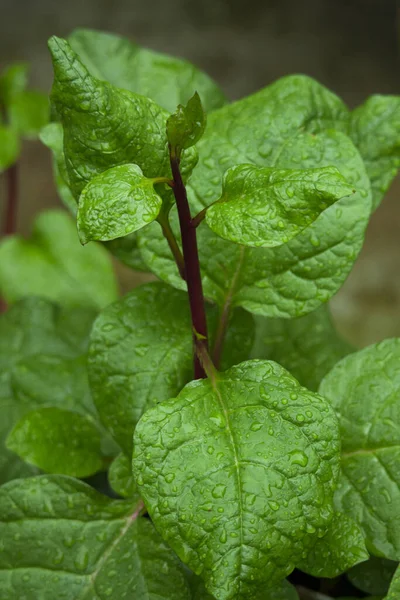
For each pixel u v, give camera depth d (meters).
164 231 0.75
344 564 0.75
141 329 0.81
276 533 0.70
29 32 2.84
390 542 0.77
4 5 2.87
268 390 0.73
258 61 2.75
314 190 0.67
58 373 0.93
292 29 2.81
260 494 0.70
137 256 0.85
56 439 0.84
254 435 0.72
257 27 2.82
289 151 0.81
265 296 0.80
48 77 2.75
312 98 0.83
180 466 0.71
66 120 0.72
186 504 0.70
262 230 0.68
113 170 0.69
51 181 2.57
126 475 0.81
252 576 0.70
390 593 0.73
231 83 2.71
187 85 0.89
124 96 0.73
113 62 0.89
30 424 0.84
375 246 2.40
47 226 1.33
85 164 0.73
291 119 0.82
